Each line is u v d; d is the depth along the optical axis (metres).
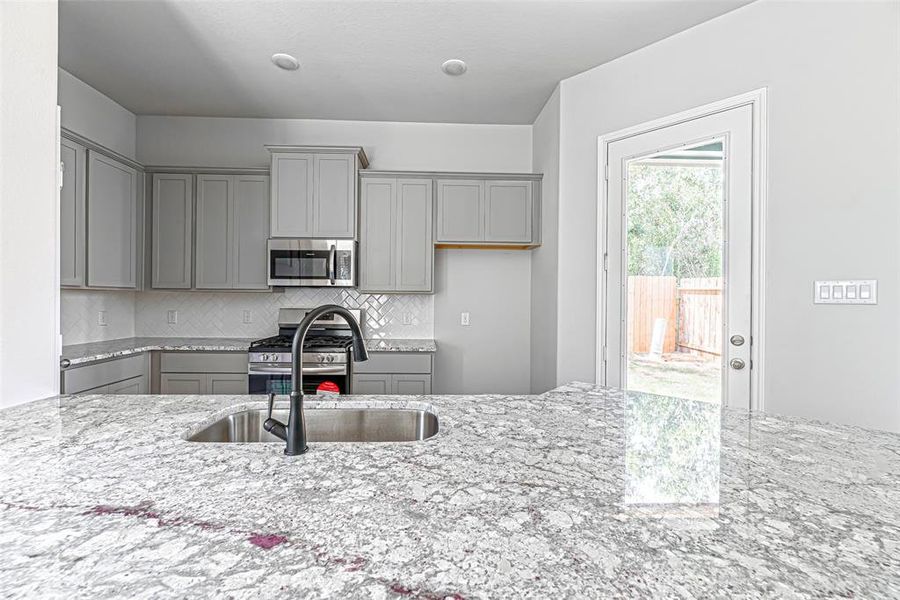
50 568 0.50
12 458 0.83
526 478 0.75
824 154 1.94
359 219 3.50
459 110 3.60
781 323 2.06
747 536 0.57
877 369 1.81
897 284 1.77
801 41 2.00
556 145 3.12
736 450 0.89
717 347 2.28
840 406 1.90
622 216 2.69
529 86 3.14
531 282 3.89
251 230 3.47
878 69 1.80
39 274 1.36
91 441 0.94
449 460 0.83
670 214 2.48
